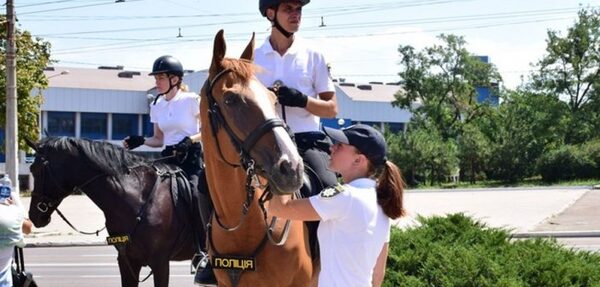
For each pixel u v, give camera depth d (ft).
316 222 16.89
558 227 68.74
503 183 177.68
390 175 14.70
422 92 223.51
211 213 16.53
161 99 25.49
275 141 13.55
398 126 246.88
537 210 86.07
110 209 23.11
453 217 27.22
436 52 222.89
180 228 23.44
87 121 204.95
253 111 13.89
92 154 23.12
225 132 14.40
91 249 60.95
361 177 14.71
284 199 14.46
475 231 26.37
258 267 15.44
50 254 57.26
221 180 15.06
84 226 75.51
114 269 47.96
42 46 101.35
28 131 98.78
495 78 224.33
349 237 14.19
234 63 14.65
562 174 174.40
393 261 24.53
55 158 23.48
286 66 17.83
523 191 126.93
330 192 14.20
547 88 217.97
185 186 23.80
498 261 23.75
